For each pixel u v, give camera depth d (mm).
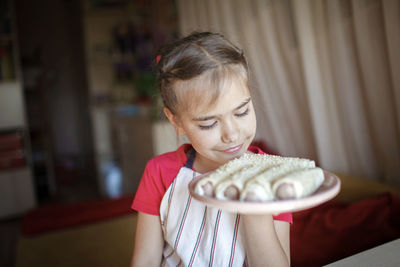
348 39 1465
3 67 2967
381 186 1415
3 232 2672
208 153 657
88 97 4348
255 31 1973
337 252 1099
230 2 2156
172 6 3227
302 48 1608
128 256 1464
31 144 3664
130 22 3887
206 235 723
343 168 1652
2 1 2932
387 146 1410
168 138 2535
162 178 798
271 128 1997
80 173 4387
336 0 1453
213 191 503
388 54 1280
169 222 766
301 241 1198
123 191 3480
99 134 4066
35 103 3746
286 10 1765
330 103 1604
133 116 3092
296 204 422
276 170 512
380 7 1305
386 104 1371
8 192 2963
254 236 562
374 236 1108
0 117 2967
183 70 620
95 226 1780
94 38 3975
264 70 1971
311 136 1836
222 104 606
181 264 768
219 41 655
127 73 3992
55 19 4629
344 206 1329
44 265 1429
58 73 4730
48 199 3467
